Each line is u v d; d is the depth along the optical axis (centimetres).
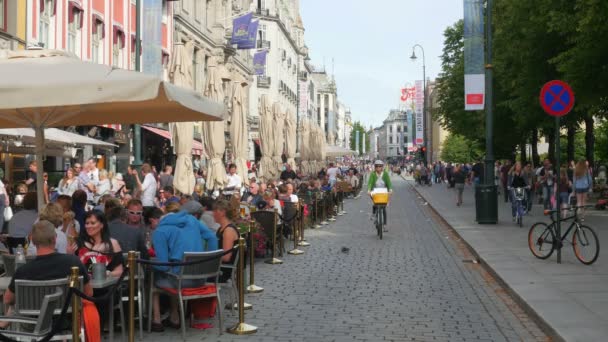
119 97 759
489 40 2206
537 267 1255
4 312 665
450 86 4903
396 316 897
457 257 1519
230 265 922
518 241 1705
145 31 2091
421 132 7794
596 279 1109
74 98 754
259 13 7700
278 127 2914
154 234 813
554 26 2138
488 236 1834
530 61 2670
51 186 2347
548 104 1280
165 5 3800
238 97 2105
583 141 6594
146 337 791
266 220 1432
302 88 10475
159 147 3906
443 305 973
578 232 1311
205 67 4597
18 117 933
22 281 603
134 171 1747
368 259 1483
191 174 1681
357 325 843
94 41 3011
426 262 1434
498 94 3978
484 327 836
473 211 2886
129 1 3444
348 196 4519
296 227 1631
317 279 1209
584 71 2141
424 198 4106
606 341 712
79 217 1112
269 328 829
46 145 1873
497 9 3225
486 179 2238
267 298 1027
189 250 809
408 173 11031
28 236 939
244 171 2109
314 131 4300
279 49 8231
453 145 8688
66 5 2703
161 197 1783
